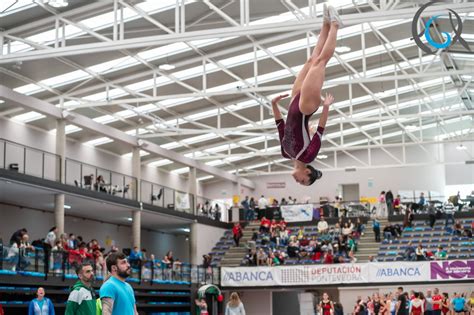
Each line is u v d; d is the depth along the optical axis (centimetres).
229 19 2194
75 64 3048
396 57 3784
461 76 4253
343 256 4097
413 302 2756
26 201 3572
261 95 3825
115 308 758
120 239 4653
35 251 2533
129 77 3312
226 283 3969
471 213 4478
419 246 3762
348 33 3322
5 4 2445
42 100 3319
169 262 3650
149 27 2817
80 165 3778
